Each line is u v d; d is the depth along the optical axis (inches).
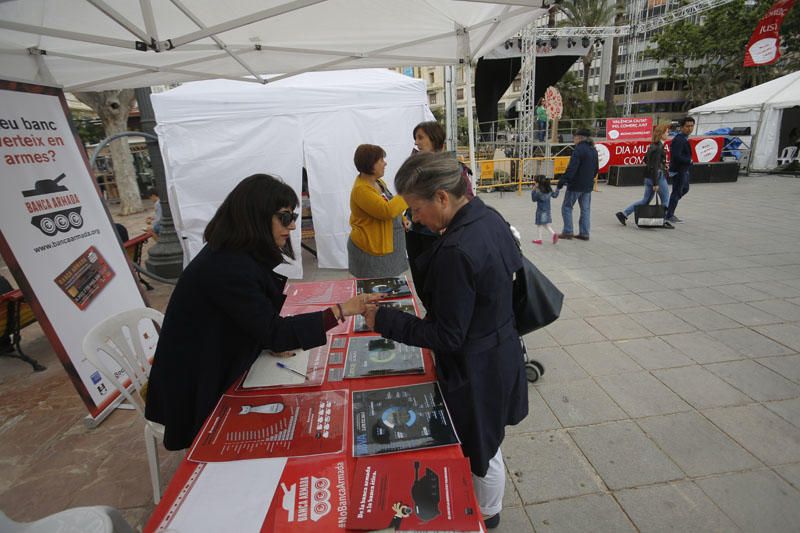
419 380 59.5
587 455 88.8
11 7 74.0
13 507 87.5
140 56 110.7
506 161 496.1
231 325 59.1
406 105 198.1
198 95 178.4
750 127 518.9
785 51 821.9
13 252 99.4
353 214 133.7
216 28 76.6
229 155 186.5
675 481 81.2
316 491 40.9
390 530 36.3
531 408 104.2
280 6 74.1
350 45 119.7
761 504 75.2
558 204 376.8
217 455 46.4
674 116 1662.2
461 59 126.8
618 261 209.8
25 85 104.9
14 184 100.9
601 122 927.7
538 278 62.4
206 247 57.9
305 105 189.2
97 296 119.3
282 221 57.7
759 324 138.4
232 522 37.8
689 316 147.0
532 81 478.6
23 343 171.5
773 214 292.5
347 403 54.7
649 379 112.9
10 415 120.6
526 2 78.7
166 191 228.2
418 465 43.4
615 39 922.7
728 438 90.9
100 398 115.9
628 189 446.9
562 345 132.6
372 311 55.8
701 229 262.2
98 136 818.2
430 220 50.7
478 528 36.2
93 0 63.1
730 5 852.6
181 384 58.4
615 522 73.8
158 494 84.0
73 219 115.6
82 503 87.4
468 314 47.7
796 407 99.1
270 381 61.0
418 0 89.1
